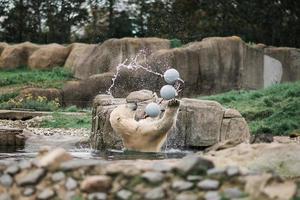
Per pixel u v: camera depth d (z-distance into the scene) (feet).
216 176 19.65
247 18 143.54
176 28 145.38
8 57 119.85
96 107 47.57
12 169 21.59
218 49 104.12
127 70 101.35
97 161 21.84
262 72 109.81
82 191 20.12
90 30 150.00
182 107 45.75
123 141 40.57
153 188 19.66
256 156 24.90
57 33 150.30
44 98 94.63
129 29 147.74
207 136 46.06
